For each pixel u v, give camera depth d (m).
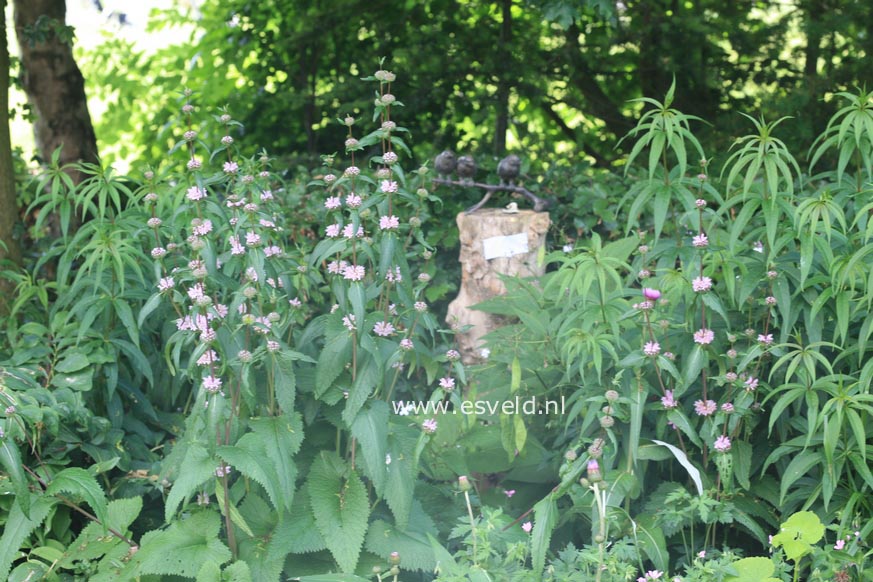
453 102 7.88
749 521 3.08
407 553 3.01
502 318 4.64
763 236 3.31
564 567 3.04
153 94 8.81
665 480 3.44
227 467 2.99
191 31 8.83
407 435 3.13
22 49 6.46
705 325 3.18
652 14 7.89
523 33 7.92
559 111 9.27
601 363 3.10
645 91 8.55
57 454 3.30
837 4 7.94
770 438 3.30
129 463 3.51
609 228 5.16
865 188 3.39
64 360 3.55
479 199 5.57
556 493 2.95
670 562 3.37
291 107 8.07
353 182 3.03
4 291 4.52
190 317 3.00
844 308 2.96
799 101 7.37
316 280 3.63
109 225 3.90
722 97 8.29
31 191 6.19
